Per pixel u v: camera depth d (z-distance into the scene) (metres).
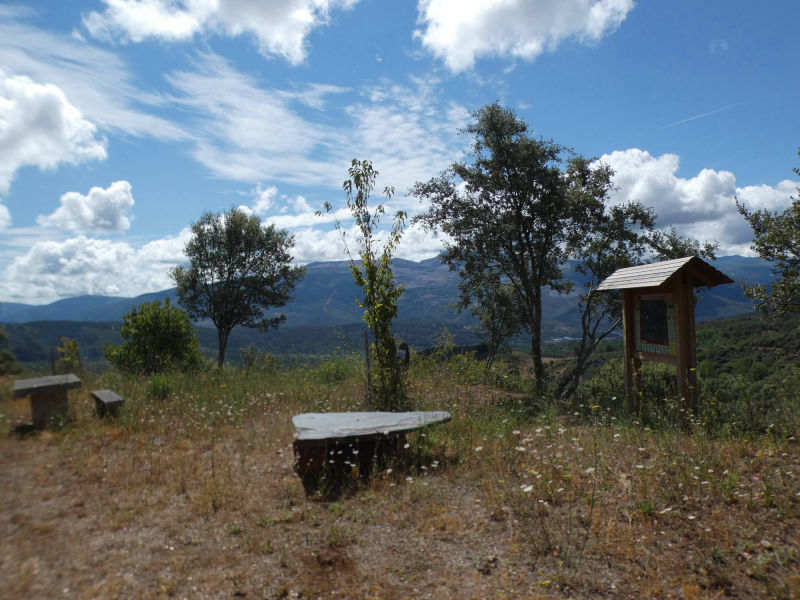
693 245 15.78
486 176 15.96
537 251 16.59
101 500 3.78
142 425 6.41
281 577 3.15
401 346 11.54
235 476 4.93
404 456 5.62
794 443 5.78
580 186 16.08
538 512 4.18
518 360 22.28
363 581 3.17
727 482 4.45
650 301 8.30
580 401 9.89
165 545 3.37
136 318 13.10
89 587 2.57
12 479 2.76
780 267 13.88
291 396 9.32
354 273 8.90
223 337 28.75
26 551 2.52
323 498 4.54
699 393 7.52
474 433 6.80
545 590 3.07
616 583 3.14
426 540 3.74
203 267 28.22
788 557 3.30
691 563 3.34
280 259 29.38
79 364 8.01
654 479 4.78
